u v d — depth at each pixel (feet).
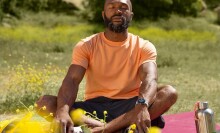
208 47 67.10
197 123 12.26
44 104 14.58
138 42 15.20
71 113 14.26
